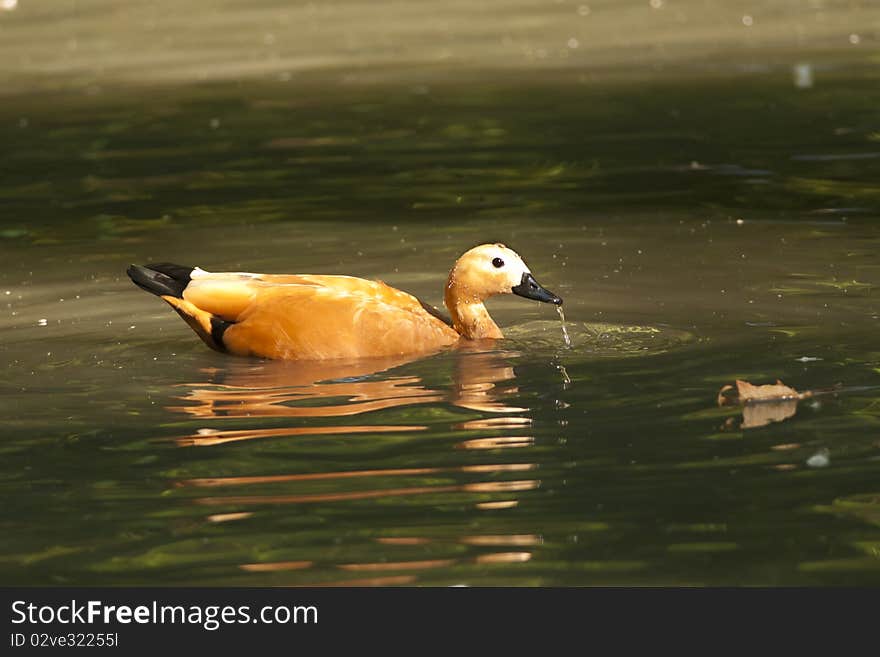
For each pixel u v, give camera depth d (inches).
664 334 554.3
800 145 926.4
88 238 764.6
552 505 390.6
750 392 467.5
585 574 353.7
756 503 387.9
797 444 426.3
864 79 1114.7
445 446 436.1
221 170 922.7
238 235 758.5
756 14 1439.5
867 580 346.3
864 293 602.9
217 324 546.9
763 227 738.8
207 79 1227.9
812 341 534.6
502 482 406.6
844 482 398.6
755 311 582.6
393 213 799.1
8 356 550.6
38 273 691.4
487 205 810.8
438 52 1310.3
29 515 395.2
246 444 444.1
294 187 870.4
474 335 560.7
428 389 494.6
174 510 395.9
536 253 702.5
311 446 440.1
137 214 818.2
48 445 448.5
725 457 418.3
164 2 1626.5
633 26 1400.1
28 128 1070.4
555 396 480.7
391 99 1120.8
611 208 796.0
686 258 680.4
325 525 382.9
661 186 840.9
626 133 980.6
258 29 1460.4
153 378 518.0
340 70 1246.3
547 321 582.9
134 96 1170.6
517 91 1130.0
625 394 480.1
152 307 622.2
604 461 419.2
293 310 534.9
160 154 973.8
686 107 1050.1
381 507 392.8
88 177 918.4
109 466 429.4
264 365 531.8
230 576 358.9
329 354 535.2
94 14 1573.6
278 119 1067.9
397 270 677.9
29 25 1530.5
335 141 992.2
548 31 1391.5
